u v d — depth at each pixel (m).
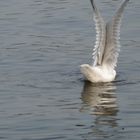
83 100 17.62
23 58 21.61
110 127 15.67
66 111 16.81
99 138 15.03
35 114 16.56
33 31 25.08
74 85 18.97
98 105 17.27
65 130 15.49
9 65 20.88
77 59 21.52
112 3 28.75
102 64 19.36
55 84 19.02
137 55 21.62
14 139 14.96
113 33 19.16
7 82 19.20
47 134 15.24
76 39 23.84
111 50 19.31
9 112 16.73
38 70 20.38
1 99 17.75
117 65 20.70
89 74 18.97
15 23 26.20
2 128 15.64
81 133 15.30
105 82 19.16
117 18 18.95
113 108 16.97
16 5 29.00
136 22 25.67
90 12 27.47
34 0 29.91
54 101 17.56
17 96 17.98
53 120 16.12
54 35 24.45
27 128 15.62
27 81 19.31
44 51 22.39
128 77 19.62
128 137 15.05
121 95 18.00
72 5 28.80
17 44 23.31
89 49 22.58
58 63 21.08
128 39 23.53
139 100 17.55
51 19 26.67
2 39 24.03
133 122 15.97
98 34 19.16
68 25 25.77
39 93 18.25
